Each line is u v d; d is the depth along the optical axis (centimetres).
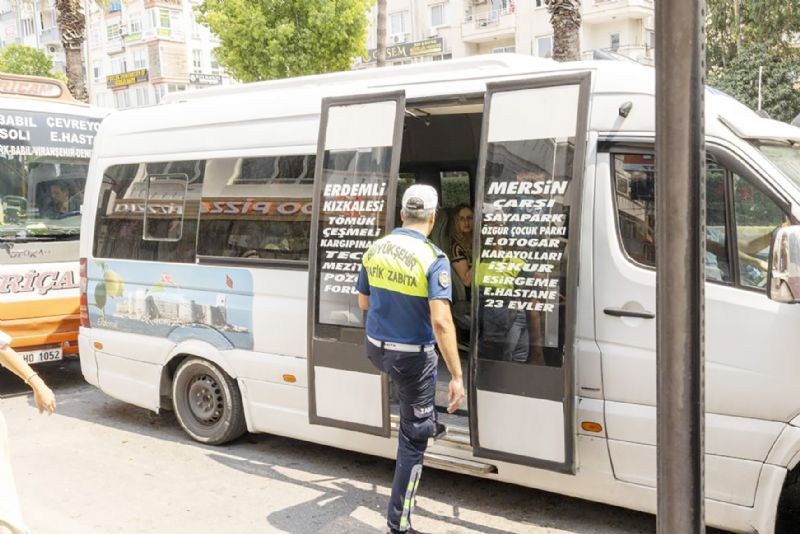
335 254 486
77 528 451
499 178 423
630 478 398
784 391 354
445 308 393
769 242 362
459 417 490
